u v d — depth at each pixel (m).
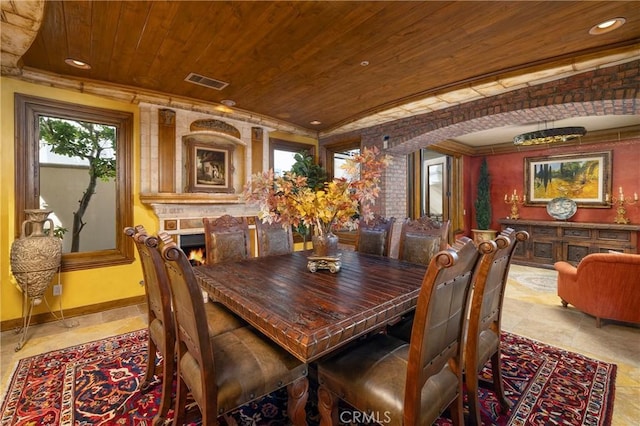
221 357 1.35
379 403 1.13
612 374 2.06
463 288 1.24
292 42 2.38
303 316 1.32
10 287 2.86
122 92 3.29
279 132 5.07
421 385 1.05
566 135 4.05
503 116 3.38
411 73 2.95
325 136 5.42
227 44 2.41
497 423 1.61
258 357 1.37
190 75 3.01
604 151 5.12
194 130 3.91
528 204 5.99
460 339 1.29
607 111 3.07
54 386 1.96
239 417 1.69
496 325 1.71
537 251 5.61
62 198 3.22
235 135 4.29
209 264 2.47
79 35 2.26
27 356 2.35
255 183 2.09
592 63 2.55
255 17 2.06
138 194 3.60
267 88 3.35
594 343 2.53
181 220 3.81
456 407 1.32
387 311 1.44
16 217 2.88
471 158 6.83
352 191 2.13
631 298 2.64
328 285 1.79
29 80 2.89
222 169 4.25
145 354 2.38
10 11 1.86
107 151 3.47
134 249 3.58
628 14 2.00
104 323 3.01
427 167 6.84
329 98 3.70
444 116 3.80
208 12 2.00
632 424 1.60
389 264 2.37
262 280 1.91
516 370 2.12
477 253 1.23
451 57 2.63
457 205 6.48
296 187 2.13
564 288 3.26
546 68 2.69
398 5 1.93
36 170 3.01
